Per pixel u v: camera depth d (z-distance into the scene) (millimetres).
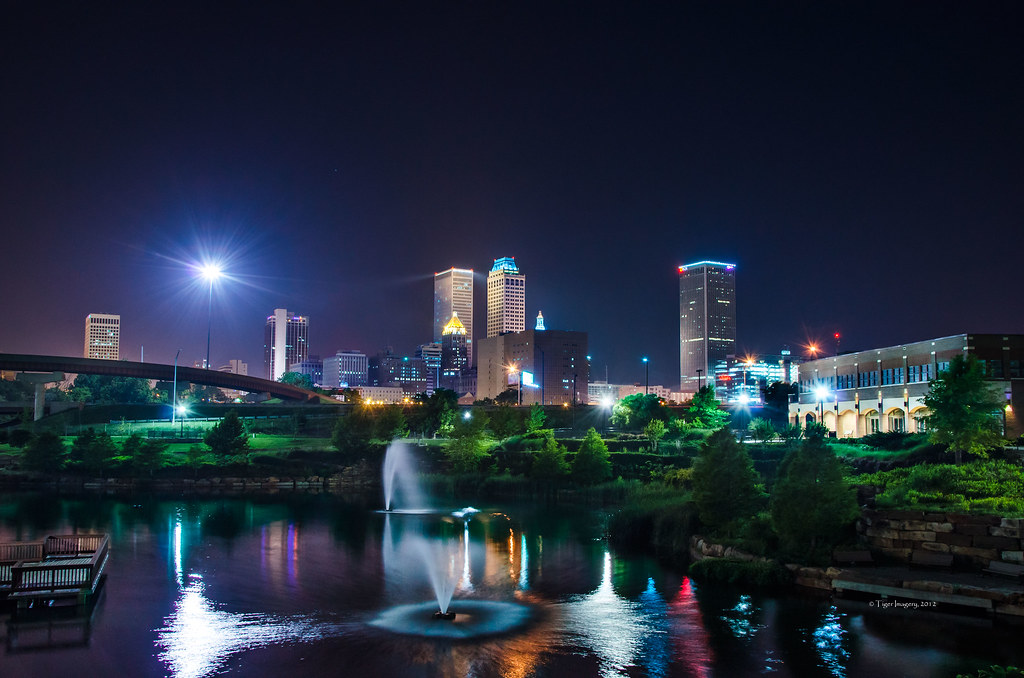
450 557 53438
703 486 52188
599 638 34250
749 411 156875
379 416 125312
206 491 100562
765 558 44969
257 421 164625
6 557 41500
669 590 42906
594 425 167250
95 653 31953
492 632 35188
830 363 126250
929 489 48500
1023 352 89750
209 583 44906
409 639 34094
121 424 159000
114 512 77750
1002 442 61062
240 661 31078
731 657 31641
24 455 107875
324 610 38969
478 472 102500
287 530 66188
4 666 30328
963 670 29641
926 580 37438
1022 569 36938
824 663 30688
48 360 178625
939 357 95250
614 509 80438
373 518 74312
